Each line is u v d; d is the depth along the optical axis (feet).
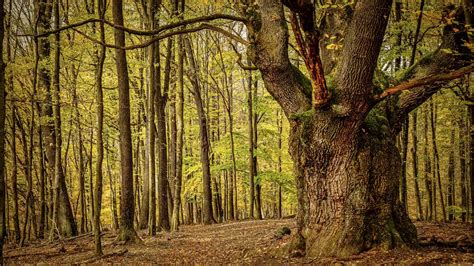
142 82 66.54
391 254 21.81
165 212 58.90
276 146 96.84
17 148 80.94
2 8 16.21
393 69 46.34
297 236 25.08
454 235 29.78
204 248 35.99
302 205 25.14
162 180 59.36
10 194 79.00
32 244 49.80
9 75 47.37
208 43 78.89
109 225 116.47
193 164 93.15
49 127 56.39
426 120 67.97
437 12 27.35
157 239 44.62
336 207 23.65
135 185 92.07
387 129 25.13
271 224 50.24
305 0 18.28
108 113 72.74
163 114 60.49
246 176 90.17
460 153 69.51
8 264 32.12
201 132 69.97
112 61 59.57
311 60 20.95
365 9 21.04
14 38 56.90
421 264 19.51
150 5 46.29
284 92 25.08
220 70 77.05
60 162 49.16
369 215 23.44
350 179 23.47
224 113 102.53
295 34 21.06
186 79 81.66
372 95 22.34
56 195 48.70
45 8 52.65
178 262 29.12
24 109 58.23
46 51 53.78
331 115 22.88
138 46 25.17
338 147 23.41
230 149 84.94
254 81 74.49
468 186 62.08
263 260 24.81
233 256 29.19
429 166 70.13
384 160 24.11
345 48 22.27
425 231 33.71
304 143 24.14
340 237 23.07
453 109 49.19
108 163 87.30
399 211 24.41
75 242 46.93
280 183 81.56
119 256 32.94
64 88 53.62
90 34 48.14
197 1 51.44
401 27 38.52
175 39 65.41
